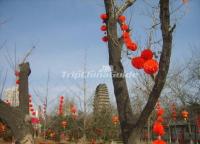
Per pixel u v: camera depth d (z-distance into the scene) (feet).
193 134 74.59
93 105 68.90
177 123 72.64
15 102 35.09
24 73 20.70
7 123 19.26
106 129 75.82
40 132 65.87
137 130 12.80
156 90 11.96
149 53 12.78
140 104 35.55
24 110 19.77
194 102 60.64
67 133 71.20
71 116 69.36
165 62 11.83
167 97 56.39
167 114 58.29
